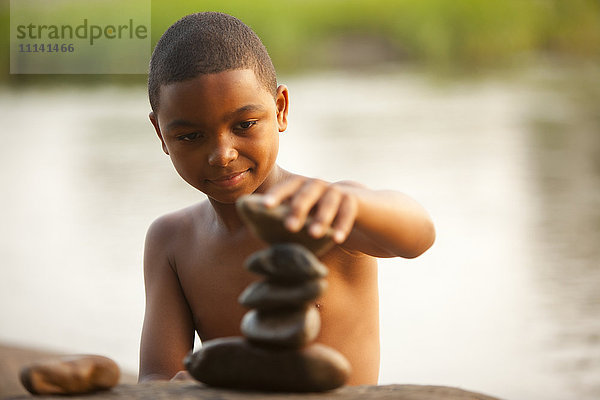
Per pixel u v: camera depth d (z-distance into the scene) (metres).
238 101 2.21
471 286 6.48
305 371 1.63
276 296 1.61
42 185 11.39
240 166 2.26
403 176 10.61
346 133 14.62
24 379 1.69
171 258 2.65
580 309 5.83
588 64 26.00
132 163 12.62
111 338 5.77
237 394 1.65
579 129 14.12
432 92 20.45
